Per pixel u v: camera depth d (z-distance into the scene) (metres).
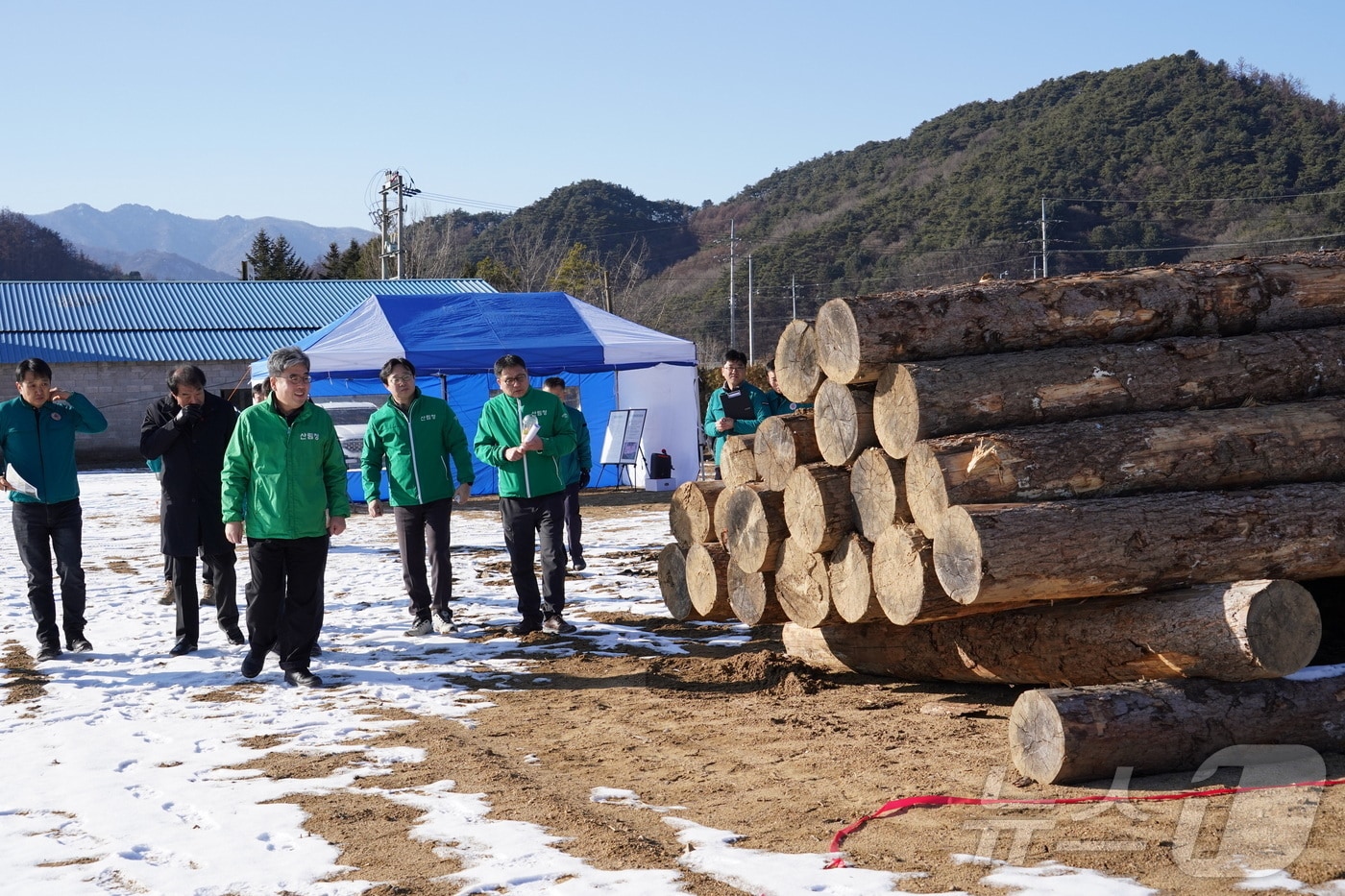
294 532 6.80
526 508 8.28
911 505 5.21
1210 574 4.92
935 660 6.12
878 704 6.02
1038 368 5.30
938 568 4.94
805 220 108.56
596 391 21.75
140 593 10.52
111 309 40.12
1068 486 4.99
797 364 6.01
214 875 3.79
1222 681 4.72
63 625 7.78
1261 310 5.71
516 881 3.64
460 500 8.39
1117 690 4.58
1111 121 85.00
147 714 6.15
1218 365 5.45
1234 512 4.94
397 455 8.23
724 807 4.41
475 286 42.62
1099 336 5.55
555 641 8.09
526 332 18.88
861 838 3.97
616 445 20.61
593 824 4.20
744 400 10.59
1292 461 5.26
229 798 4.65
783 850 3.88
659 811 4.36
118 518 18.31
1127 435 5.11
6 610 9.62
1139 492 5.11
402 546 8.31
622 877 3.64
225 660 7.55
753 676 6.79
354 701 6.41
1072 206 79.62
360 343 17.84
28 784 4.93
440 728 5.79
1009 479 4.95
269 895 3.61
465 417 20.78
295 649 6.86
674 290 95.06
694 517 7.12
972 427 5.24
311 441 6.84
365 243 69.25
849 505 5.77
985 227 80.06
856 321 5.29
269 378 6.85
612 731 5.68
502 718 6.00
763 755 5.15
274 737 5.65
